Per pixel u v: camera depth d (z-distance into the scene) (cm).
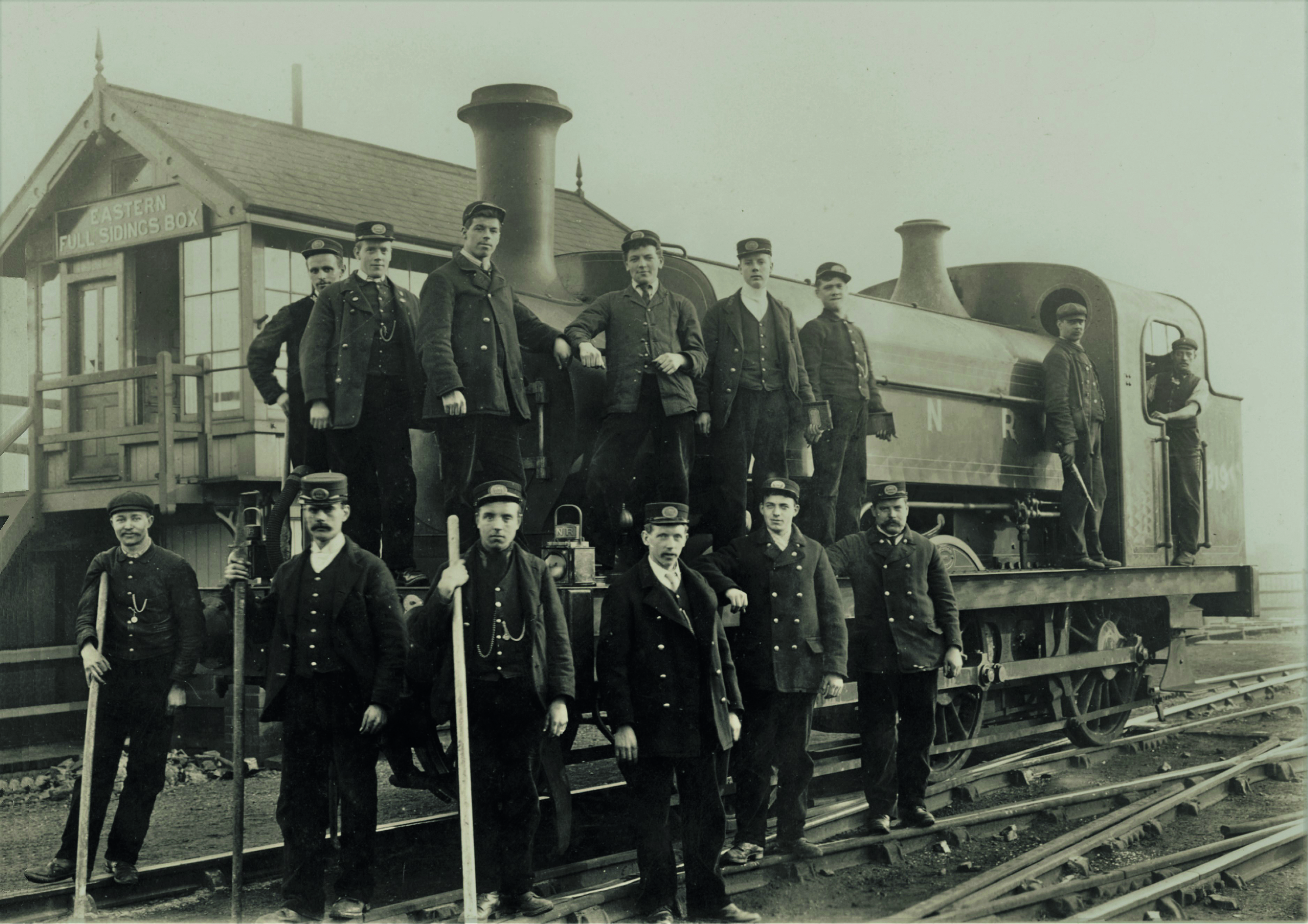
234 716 470
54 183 1041
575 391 595
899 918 479
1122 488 921
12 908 487
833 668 548
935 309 941
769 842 595
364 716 456
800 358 612
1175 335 1038
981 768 757
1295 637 1838
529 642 467
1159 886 528
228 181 928
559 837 500
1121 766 837
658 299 561
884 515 622
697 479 602
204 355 936
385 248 541
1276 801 711
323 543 471
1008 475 877
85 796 492
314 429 539
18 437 994
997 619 787
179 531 989
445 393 500
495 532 467
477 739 468
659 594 479
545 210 672
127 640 529
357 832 462
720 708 477
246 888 529
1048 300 987
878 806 605
